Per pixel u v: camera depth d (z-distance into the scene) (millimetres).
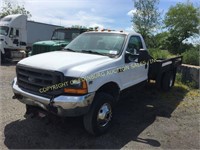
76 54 5332
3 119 5336
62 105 4172
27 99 4605
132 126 5488
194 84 10188
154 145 4648
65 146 4363
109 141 4664
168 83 8906
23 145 4297
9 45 16484
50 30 25562
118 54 5445
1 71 11805
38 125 5148
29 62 4711
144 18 29625
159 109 6859
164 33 40344
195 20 42688
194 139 5047
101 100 4645
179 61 9977
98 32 6273
